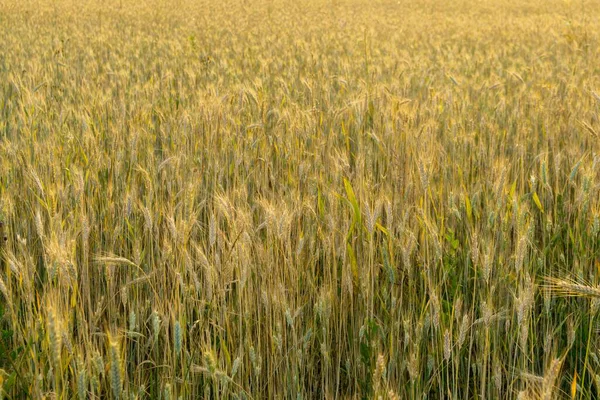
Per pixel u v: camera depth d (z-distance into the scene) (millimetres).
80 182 4301
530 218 4488
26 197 5102
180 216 3973
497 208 4188
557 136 6445
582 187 4418
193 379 3430
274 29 18438
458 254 4434
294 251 4293
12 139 6387
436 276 4254
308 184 4992
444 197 5043
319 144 5887
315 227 4410
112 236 4449
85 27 18531
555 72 11242
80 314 3293
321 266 4477
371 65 10633
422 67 11031
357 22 20953
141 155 6094
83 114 6875
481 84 9195
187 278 4020
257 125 6020
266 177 5281
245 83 9180
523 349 3324
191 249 4230
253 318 3826
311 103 7977
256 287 3816
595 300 3566
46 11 22656
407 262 3770
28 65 10852
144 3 27047
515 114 7258
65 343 2963
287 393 3594
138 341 3625
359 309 3910
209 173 5574
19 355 3393
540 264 4129
